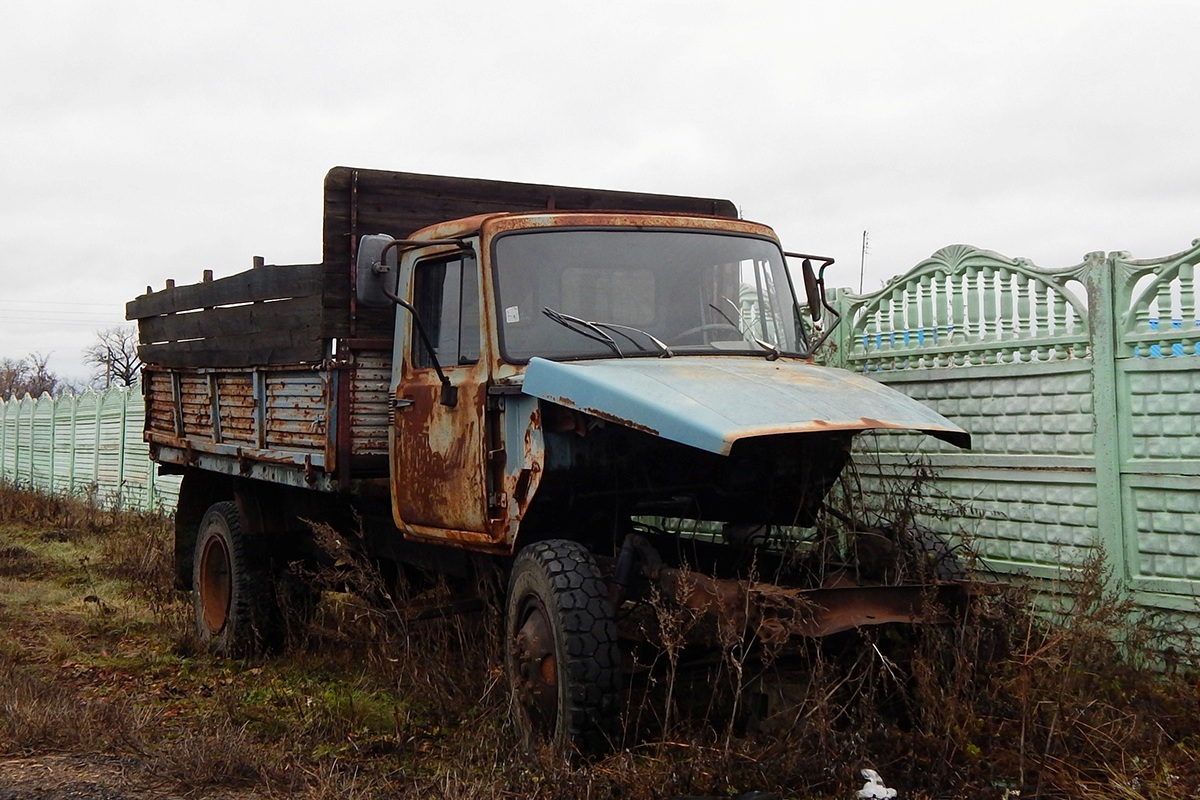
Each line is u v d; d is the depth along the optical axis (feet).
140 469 61.57
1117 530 21.02
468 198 24.02
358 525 24.93
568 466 17.85
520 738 17.88
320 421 22.72
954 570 18.53
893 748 16.29
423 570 24.00
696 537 21.65
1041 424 22.54
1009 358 23.13
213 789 16.97
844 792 15.29
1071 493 22.00
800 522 19.90
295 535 27.55
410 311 19.66
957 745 15.90
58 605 34.35
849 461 19.94
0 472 93.56
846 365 26.68
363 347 22.36
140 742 19.16
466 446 19.60
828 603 16.40
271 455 24.71
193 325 28.86
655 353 19.25
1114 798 15.06
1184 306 20.24
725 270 20.67
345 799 15.88
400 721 20.12
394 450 22.02
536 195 24.86
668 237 20.53
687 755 16.60
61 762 18.22
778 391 16.74
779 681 17.33
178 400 30.71
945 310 24.49
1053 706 16.58
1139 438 20.84
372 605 24.59
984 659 17.25
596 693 16.46
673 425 15.53
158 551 40.68
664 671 18.01
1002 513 23.27
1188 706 17.88
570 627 16.62
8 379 222.48
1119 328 21.09
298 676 25.04
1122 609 18.66
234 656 27.43
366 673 24.12
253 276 25.22
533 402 18.04
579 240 19.97
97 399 69.62
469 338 20.10
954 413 24.22
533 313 19.31
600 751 16.55
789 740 16.02
